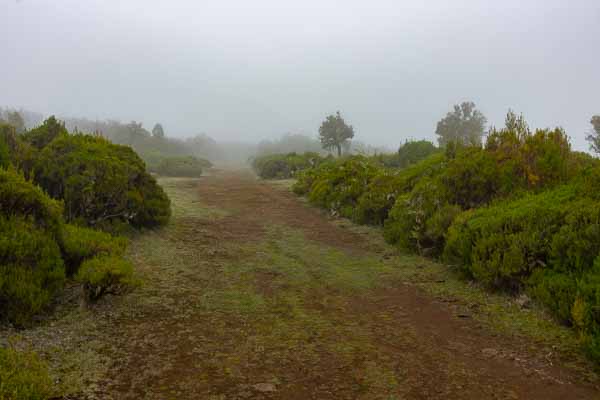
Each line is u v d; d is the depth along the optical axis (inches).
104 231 322.0
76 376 138.8
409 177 440.5
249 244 358.3
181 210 512.4
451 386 140.6
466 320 201.8
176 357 156.8
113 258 214.2
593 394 136.9
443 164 405.7
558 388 140.3
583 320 166.4
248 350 164.6
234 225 441.7
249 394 132.8
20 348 153.4
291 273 277.4
